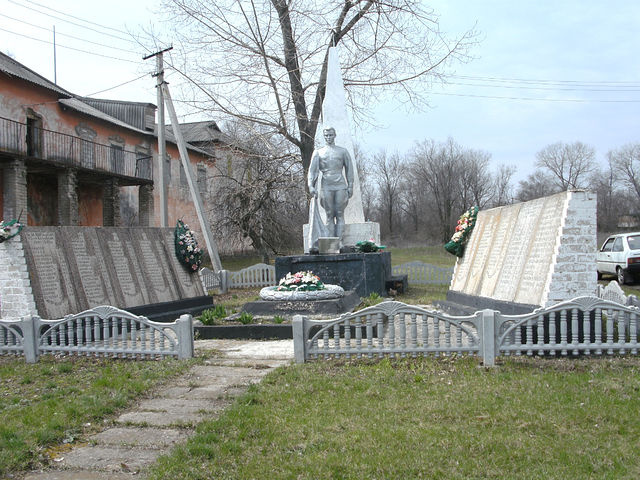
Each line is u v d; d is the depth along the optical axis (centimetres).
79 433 434
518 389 489
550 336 579
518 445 373
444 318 595
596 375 521
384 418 434
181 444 397
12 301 796
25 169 2045
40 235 849
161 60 1745
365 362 608
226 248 3625
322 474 343
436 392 495
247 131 2238
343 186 1412
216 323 891
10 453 387
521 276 735
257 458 369
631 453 354
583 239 642
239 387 548
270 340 827
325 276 1320
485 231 943
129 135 2838
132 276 1023
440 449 372
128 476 356
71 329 698
